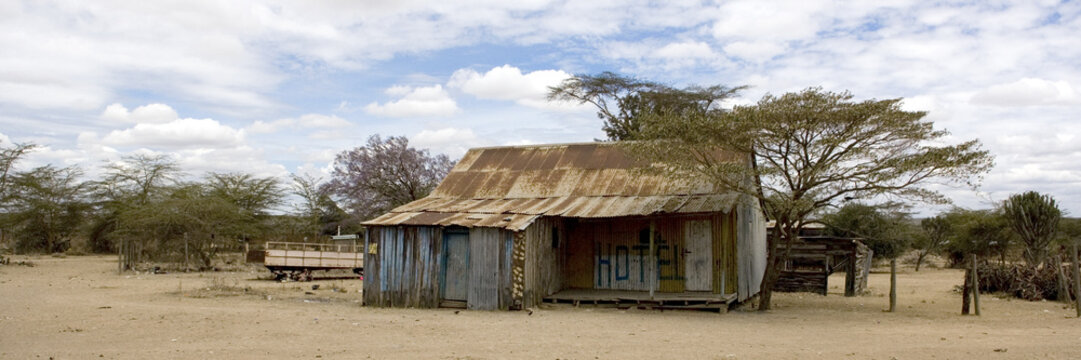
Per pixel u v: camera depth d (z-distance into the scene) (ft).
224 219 122.62
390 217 64.39
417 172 134.41
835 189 53.06
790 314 55.93
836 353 35.14
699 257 63.67
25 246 157.17
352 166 134.62
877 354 34.71
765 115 50.14
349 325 46.93
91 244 162.50
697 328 46.37
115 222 156.35
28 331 43.60
